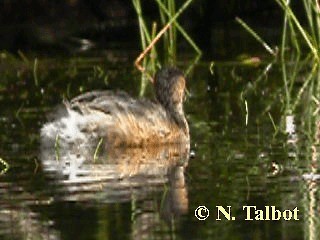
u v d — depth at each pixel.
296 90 18.48
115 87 19.25
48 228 10.69
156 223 10.79
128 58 23.00
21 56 23.58
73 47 25.33
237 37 25.41
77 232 10.50
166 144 14.98
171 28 21.05
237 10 26.14
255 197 11.72
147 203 11.58
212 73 20.50
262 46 23.84
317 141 14.56
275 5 26.14
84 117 15.12
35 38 25.75
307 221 10.83
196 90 18.89
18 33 25.94
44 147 14.70
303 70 20.56
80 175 13.01
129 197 11.83
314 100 17.44
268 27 26.20
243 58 22.20
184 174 12.95
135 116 15.07
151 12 25.72
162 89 15.77
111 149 14.77
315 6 19.33
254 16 26.59
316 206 11.35
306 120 15.98
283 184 12.31
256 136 15.02
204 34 24.98
